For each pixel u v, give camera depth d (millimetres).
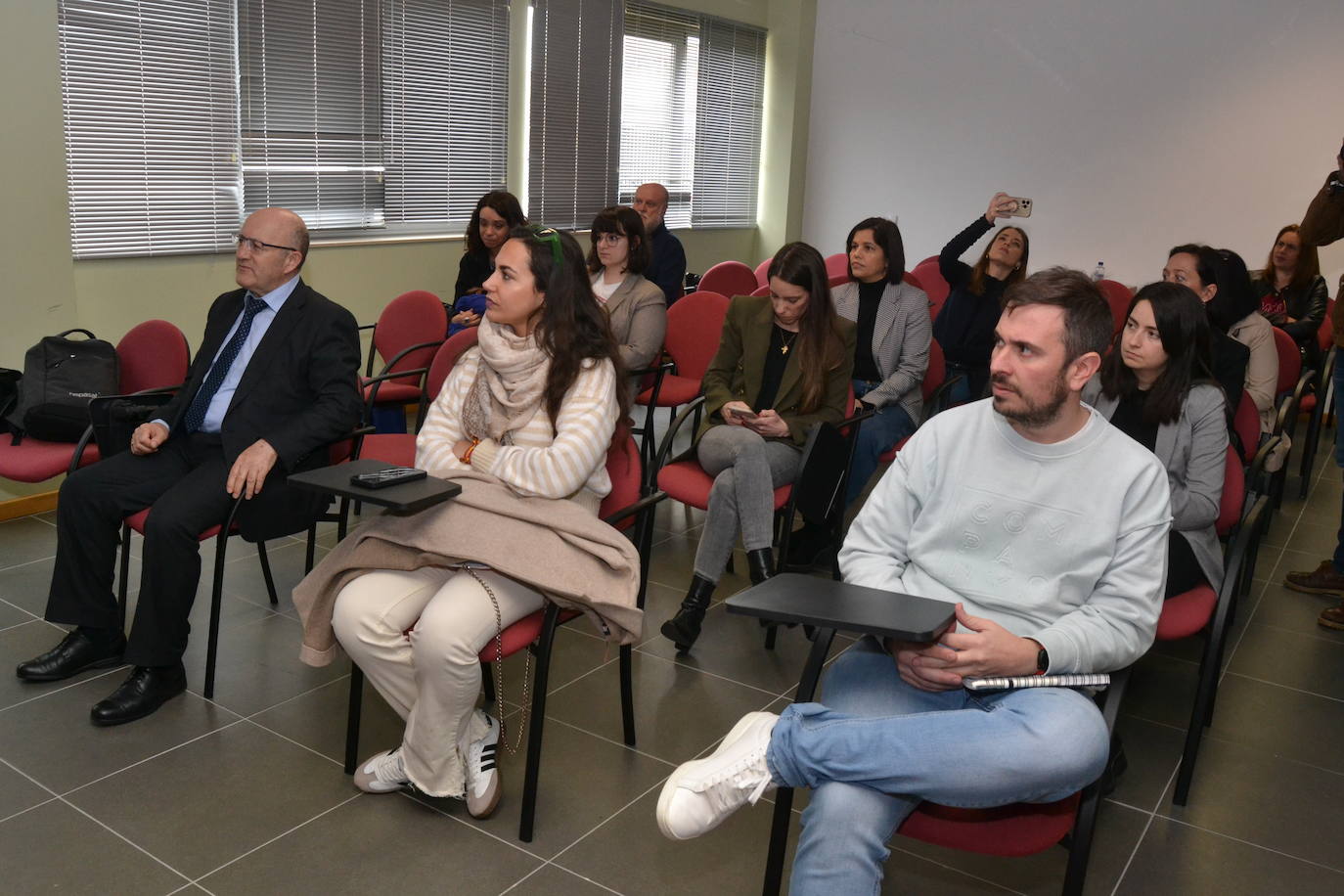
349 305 5234
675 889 1893
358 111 5117
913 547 1745
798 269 2969
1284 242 5070
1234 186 6109
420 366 4145
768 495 2781
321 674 2664
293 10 4738
